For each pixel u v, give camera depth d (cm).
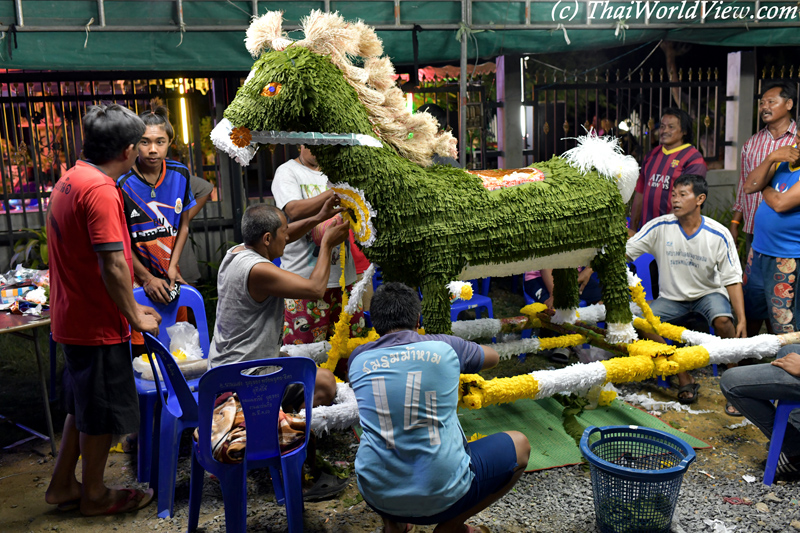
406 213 311
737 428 387
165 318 373
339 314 387
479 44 529
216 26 457
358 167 309
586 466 343
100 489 314
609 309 369
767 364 322
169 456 308
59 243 285
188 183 396
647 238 457
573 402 363
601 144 358
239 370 254
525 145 774
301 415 288
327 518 304
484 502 258
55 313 295
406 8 473
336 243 312
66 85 681
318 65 302
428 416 238
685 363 356
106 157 288
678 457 286
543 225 335
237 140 300
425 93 727
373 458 240
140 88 702
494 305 637
